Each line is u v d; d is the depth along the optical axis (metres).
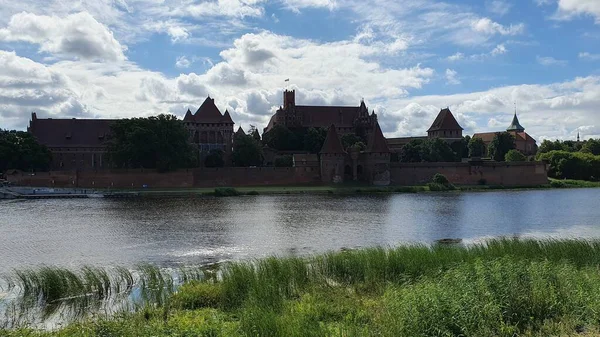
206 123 170.25
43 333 19.17
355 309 21.67
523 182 150.12
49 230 56.12
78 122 163.50
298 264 28.62
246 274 26.06
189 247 45.00
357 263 28.89
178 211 77.88
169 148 129.62
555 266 25.61
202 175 133.75
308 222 64.00
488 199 103.69
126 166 135.62
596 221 66.19
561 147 196.00
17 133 135.12
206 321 20.12
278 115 197.75
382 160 144.00
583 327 18.89
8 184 119.00
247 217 69.56
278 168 141.12
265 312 19.91
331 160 144.62
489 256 30.03
